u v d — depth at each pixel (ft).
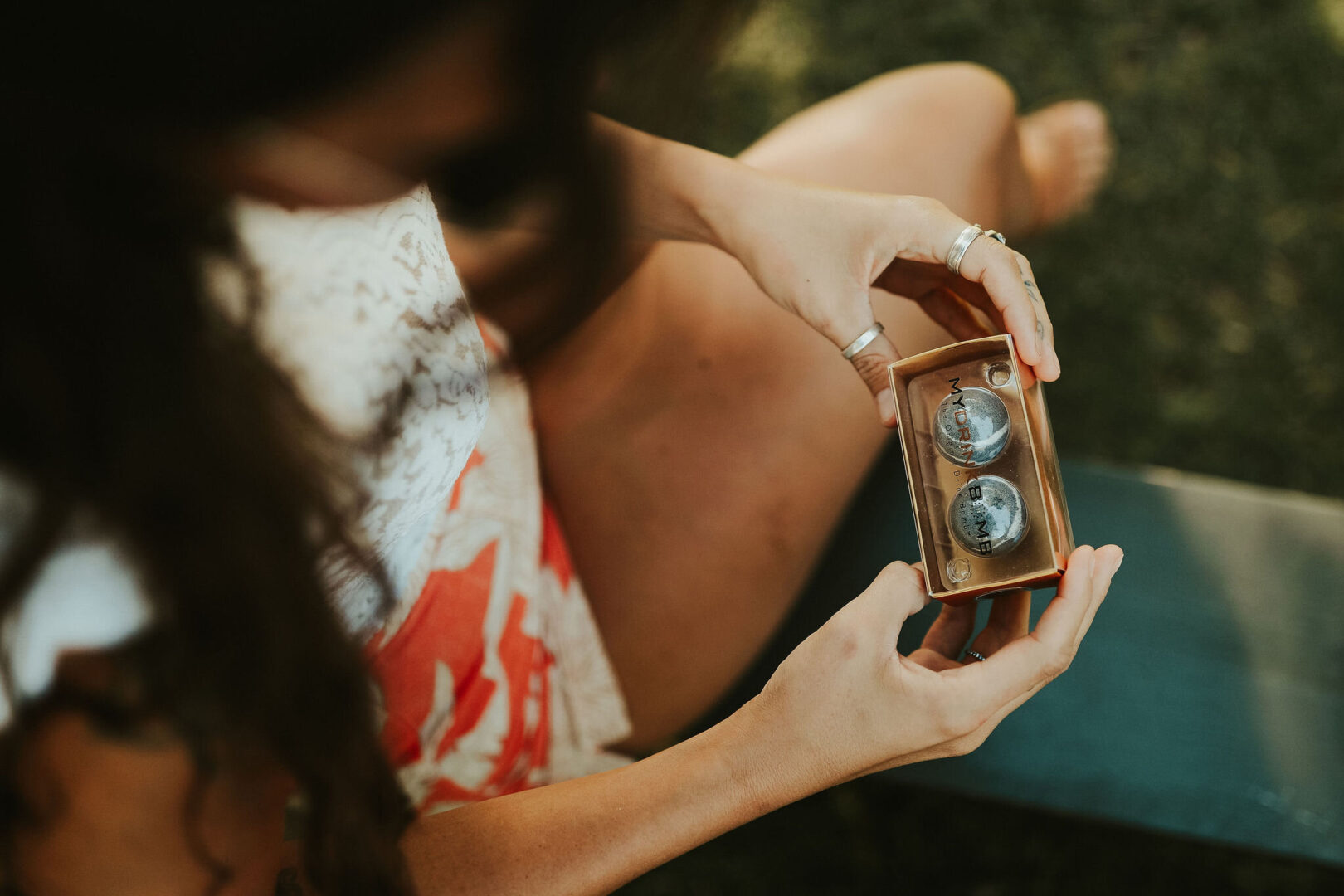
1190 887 4.88
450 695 3.34
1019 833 5.02
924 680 2.89
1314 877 4.81
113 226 2.19
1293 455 5.73
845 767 2.92
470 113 2.28
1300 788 3.87
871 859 5.04
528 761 3.55
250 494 2.32
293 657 2.43
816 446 3.81
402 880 2.74
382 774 2.63
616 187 2.46
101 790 2.55
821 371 3.81
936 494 3.01
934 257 3.19
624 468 3.84
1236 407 5.84
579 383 3.78
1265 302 6.01
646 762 2.99
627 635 3.84
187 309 2.25
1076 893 4.91
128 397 2.24
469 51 2.22
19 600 2.40
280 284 2.62
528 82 2.26
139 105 2.14
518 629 3.48
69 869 2.60
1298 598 4.06
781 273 3.32
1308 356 5.88
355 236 2.70
